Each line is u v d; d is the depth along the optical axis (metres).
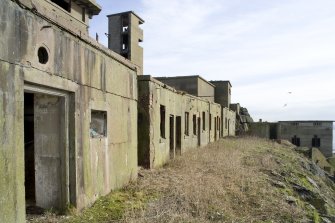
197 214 6.57
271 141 28.23
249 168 12.04
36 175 5.27
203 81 24.59
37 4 4.18
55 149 5.18
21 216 3.91
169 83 23.06
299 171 15.78
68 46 5.00
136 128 8.41
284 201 8.69
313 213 8.88
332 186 19.34
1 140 3.56
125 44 12.12
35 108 5.22
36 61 4.19
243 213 7.24
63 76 4.85
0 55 3.53
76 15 8.42
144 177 8.49
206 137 19.50
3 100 3.59
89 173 5.73
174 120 12.77
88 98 5.70
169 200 6.86
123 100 7.48
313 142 36.78
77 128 5.29
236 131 35.94
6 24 3.62
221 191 8.05
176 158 12.08
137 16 12.52
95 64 5.99
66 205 5.16
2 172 3.58
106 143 6.50
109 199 6.24
